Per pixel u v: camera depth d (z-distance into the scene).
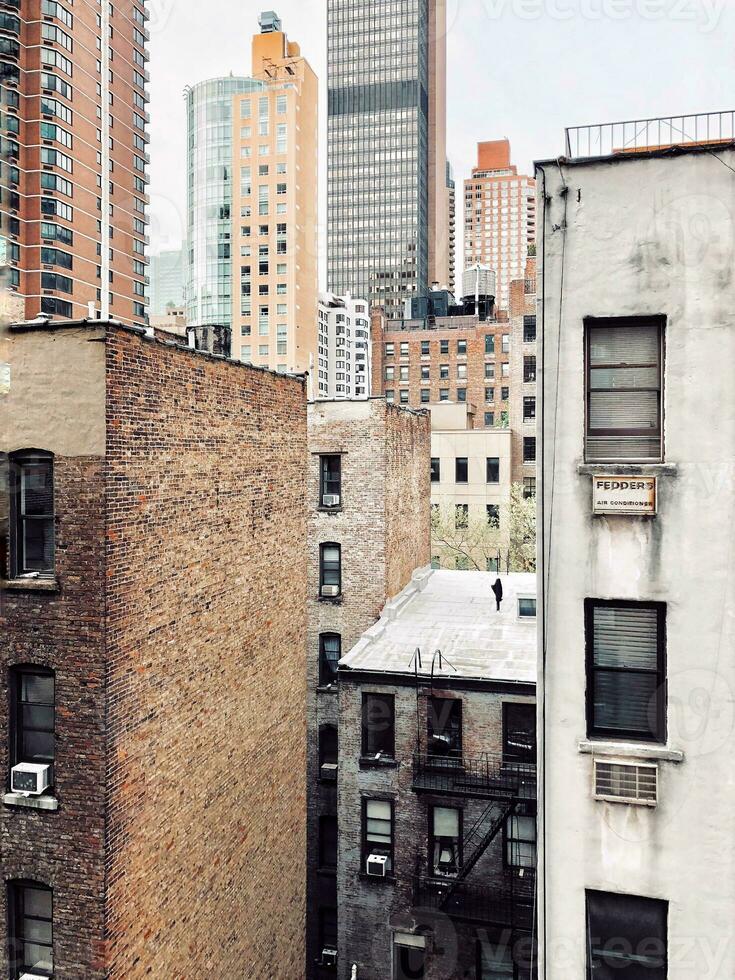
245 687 13.85
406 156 188.50
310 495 23.77
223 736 13.01
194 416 11.98
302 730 16.69
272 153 100.38
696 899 9.49
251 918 14.10
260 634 14.50
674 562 9.59
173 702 11.39
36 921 10.42
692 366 9.47
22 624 10.05
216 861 12.78
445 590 27.16
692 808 9.50
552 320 9.88
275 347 100.00
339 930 19.02
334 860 23.28
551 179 9.80
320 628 23.64
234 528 13.37
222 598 12.94
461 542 56.41
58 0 62.78
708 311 9.41
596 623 10.02
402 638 21.50
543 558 9.98
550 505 9.97
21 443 10.01
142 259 72.50
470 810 17.98
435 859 18.45
